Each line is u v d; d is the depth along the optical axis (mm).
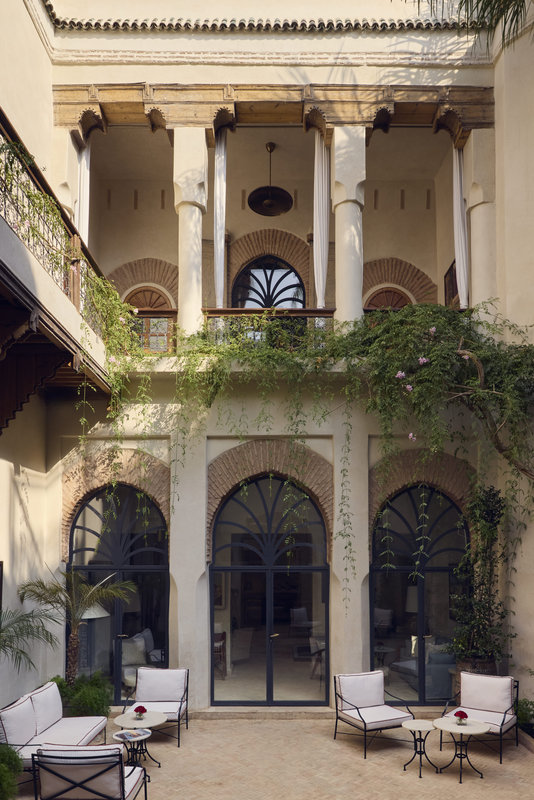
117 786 6789
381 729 9312
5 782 7113
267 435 11562
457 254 12141
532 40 11188
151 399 11609
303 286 14898
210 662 11461
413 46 11859
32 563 10891
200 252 11773
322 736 10062
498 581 11086
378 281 14867
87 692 10141
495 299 11148
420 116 12172
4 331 7188
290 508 11703
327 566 11602
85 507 11867
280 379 11438
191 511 11367
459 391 10797
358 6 12008
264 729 10422
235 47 11852
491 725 9023
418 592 11539
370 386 11164
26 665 9953
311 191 15031
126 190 15039
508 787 8188
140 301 14922
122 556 11719
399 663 11422
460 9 10969
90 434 11625
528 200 11156
